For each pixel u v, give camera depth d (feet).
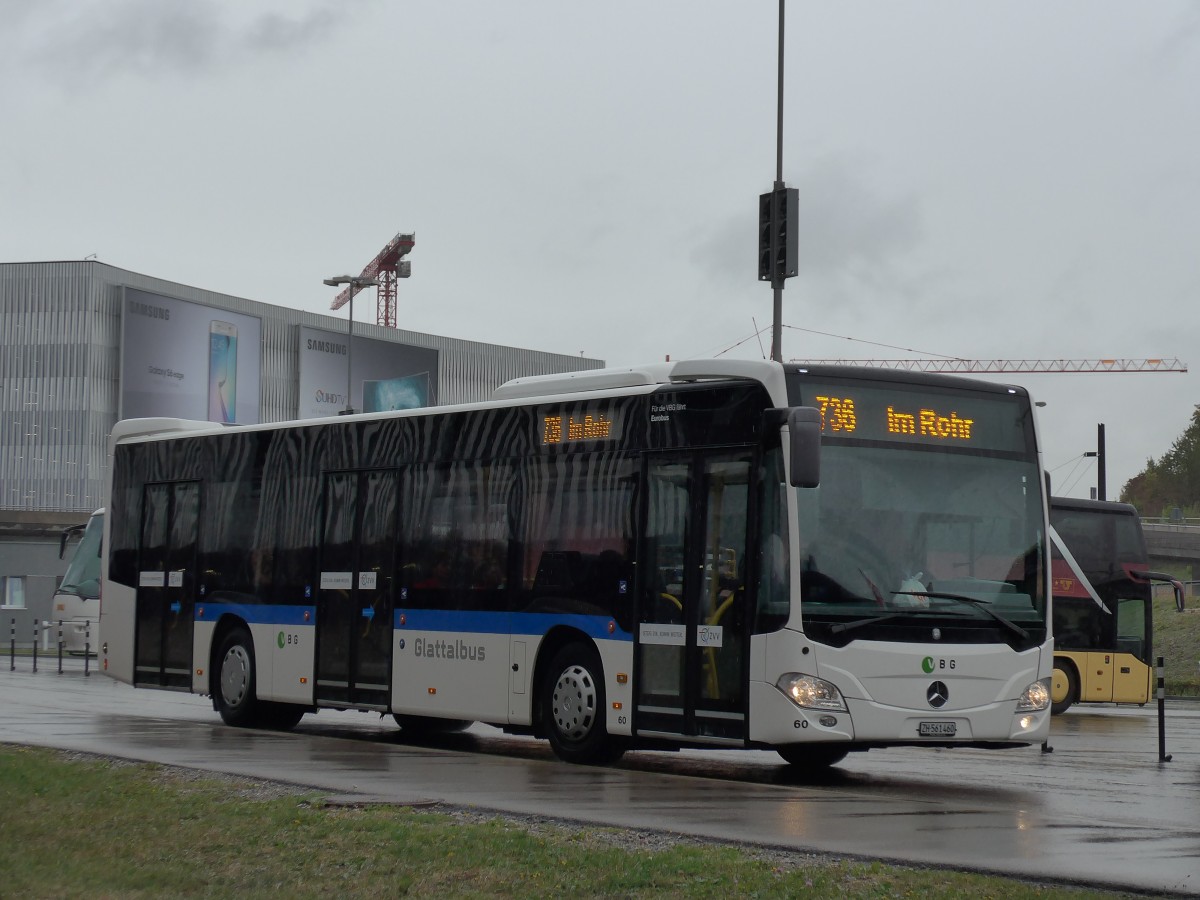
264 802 42.34
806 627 51.52
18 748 57.11
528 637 60.18
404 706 65.21
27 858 35.35
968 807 45.19
